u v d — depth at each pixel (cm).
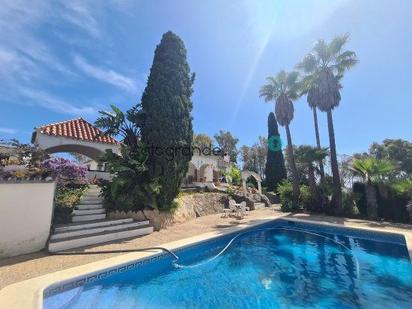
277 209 2122
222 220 1422
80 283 549
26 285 488
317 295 568
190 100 1398
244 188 2334
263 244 1037
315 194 1803
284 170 3297
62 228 845
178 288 594
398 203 1422
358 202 1633
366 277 680
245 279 660
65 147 1664
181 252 820
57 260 652
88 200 1127
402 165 3334
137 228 1001
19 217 695
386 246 1007
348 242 1076
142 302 515
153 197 1143
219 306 509
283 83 2258
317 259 843
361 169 1527
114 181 1053
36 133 1498
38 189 743
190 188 2053
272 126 3456
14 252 679
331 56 1866
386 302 533
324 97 1817
